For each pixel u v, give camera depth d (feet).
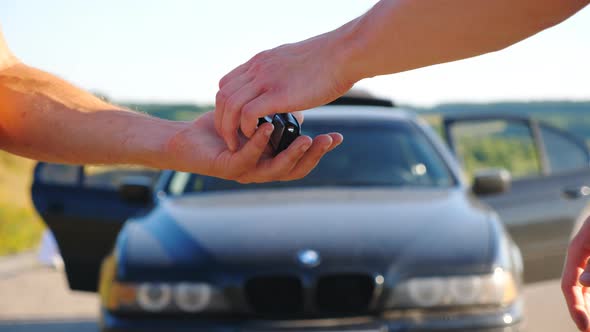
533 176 16.08
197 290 11.22
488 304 11.27
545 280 15.60
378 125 15.44
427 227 11.97
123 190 14.39
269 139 3.82
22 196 61.26
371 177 14.29
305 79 3.56
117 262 11.78
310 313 11.15
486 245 11.71
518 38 3.00
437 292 11.18
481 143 47.44
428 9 3.05
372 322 11.02
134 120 4.27
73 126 4.28
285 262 11.19
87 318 20.44
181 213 12.89
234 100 3.68
